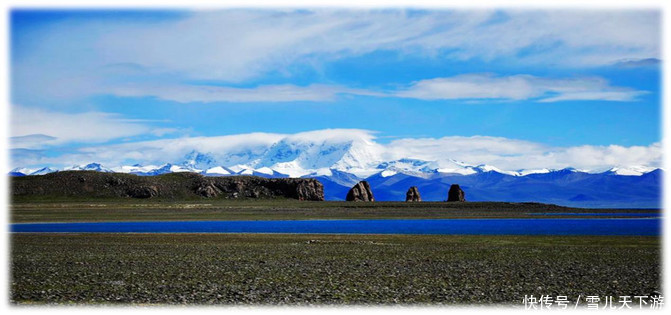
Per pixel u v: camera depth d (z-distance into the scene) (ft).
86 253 213.66
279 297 128.06
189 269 168.76
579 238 293.64
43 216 564.71
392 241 270.67
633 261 191.93
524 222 518.78
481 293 133.39
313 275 157.58
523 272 164.55
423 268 172.24
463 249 232.12
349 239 281.54
